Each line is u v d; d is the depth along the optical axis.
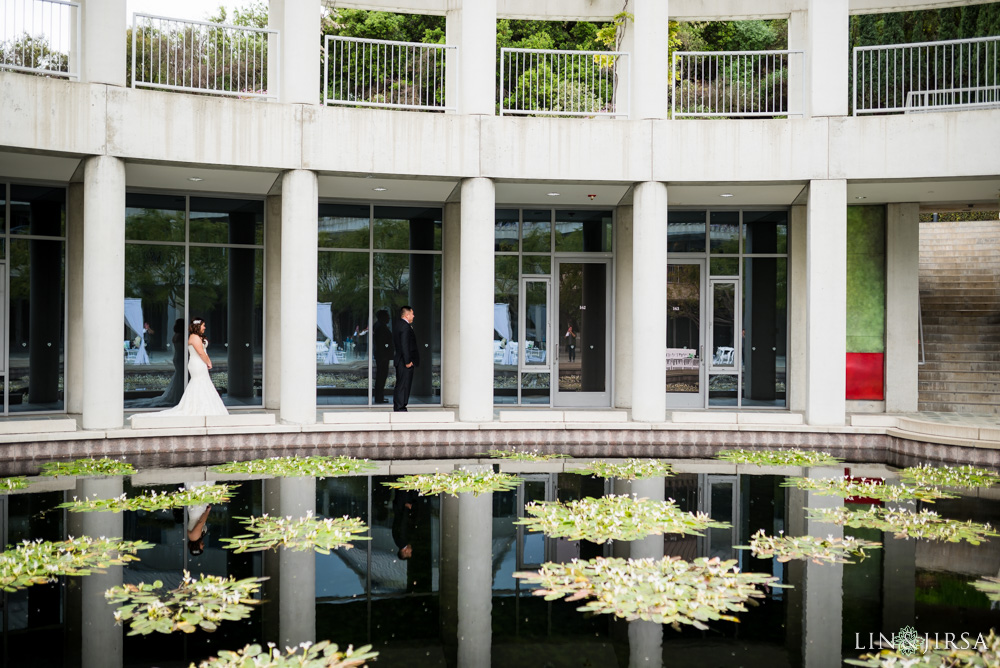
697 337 18.61
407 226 18.22
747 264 18.45
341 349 17.94
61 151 13.03
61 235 16.16
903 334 17.59
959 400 17.69
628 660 5.32
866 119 14.69
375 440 14.12
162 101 13.60
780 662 5.29
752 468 12.36
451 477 11.25
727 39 30.14
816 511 9.47
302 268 14.30
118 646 5.43
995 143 14.27
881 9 16.73
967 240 23.25
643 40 15.02
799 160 14.81
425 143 14.72
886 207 17.72
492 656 5.38
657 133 14.99
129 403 16.59
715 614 6.13
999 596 6.57
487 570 7.26
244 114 14.06
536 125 14.95
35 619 5.93
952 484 11.21
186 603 6.27
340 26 28.09
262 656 5.27
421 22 29.98
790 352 18.08
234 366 17.36
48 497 9.85
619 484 11.00
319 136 14.36
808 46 15.14
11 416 15.45
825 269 14.73
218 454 13.16
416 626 5.91
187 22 14.00
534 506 9.56
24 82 12.74
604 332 18.70
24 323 15.88
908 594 6.62
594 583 6.85
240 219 17.42
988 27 27.34
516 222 18.55
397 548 7.90
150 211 16.75
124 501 9.55
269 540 8.08
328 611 6.19
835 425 14.55
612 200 17.70
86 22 13.24
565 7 17.67
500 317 18.53
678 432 14.51
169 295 16.92
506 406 18.27
